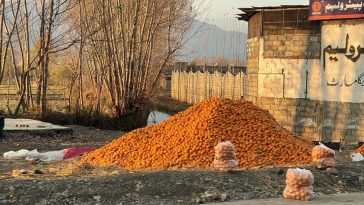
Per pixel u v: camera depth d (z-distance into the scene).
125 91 25.48
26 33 22.91
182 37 30.64
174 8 29.03
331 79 17.88
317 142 16.36
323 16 17.86
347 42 17.48
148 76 28.53
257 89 19.84
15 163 10.84
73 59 27.11
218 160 8.09
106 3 25.23
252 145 9.84
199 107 11.02
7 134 16.42
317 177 8.19
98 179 7.50
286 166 8.84
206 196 6.99
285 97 18.94
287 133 11.12
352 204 6.78
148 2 26.84
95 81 26.08
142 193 7.09
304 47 18.50
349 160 11.04
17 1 21.45
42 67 22.31
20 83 22.91
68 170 9.45
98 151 10.69
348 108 17.45
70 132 17.73
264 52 19.41
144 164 9.59
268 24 19.23
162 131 10.71
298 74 18.64
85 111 23.53
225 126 10.21
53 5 21.70
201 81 43.03
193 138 9.88
